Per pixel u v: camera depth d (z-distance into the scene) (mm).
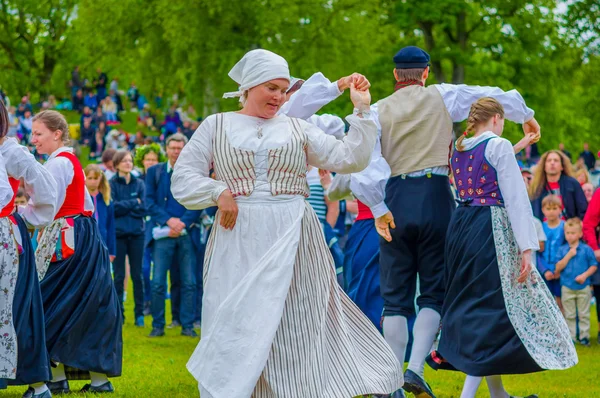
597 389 6859
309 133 4891
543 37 28516
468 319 5227
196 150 4832
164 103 40844
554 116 29188
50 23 47125
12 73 46500
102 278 6203
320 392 4582
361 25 29750
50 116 6262
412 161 5668
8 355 5125
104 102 39594
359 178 5562
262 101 4816
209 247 4828
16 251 5246
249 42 29281
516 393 6535
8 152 5344
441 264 5652
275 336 4570
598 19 28906
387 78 28422
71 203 6234
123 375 7113
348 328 4871
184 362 7918
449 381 7043
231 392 4387
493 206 5297
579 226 10008
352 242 7176
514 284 5227
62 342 6020
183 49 30266
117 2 32594
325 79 5570
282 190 4738
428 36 28516
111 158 12445
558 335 5191
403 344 5672
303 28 29250
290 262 4598
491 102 5457
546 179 10547
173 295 10477
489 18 28625
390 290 5723
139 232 10820
